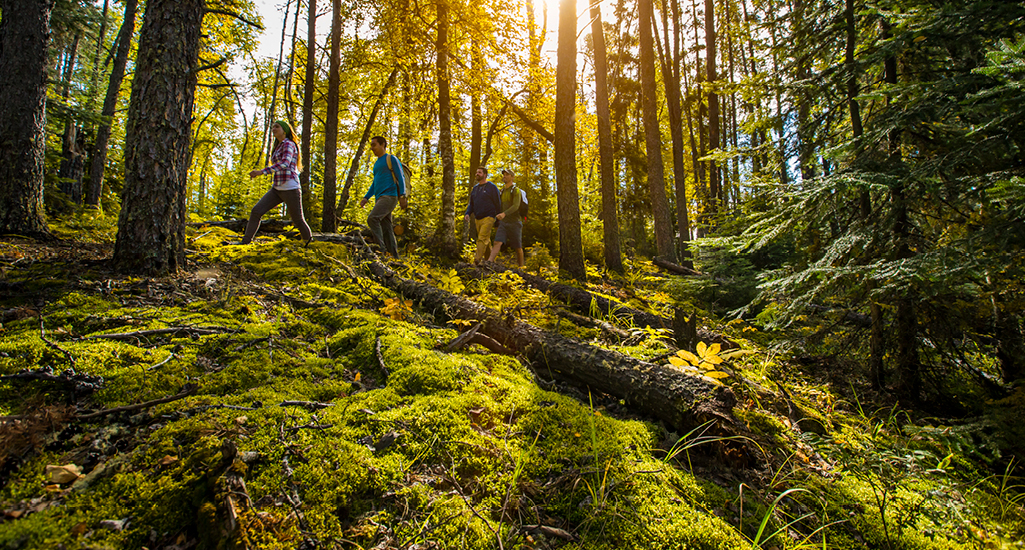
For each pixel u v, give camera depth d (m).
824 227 4.30
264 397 2.11
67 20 10.40
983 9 3.00
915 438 2.84
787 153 4.90
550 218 14.00
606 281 7.89
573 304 5.48
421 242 9.28
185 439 1.73
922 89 3.41
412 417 2.12
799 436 2.70
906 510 2.08
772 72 5.11
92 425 1.74
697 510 1.86
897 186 3.52
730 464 2.22
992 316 3.40
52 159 7.05
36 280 3.01
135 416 1.83
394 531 1.54
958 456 2.61
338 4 8.08
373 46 11.99
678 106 12.86
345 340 3.01
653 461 2.14
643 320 4.61
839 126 4.75
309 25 9.68
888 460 2.53
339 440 1.88
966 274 2.74
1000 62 2.37
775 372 3.94
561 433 2.25
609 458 2.09
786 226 4.26
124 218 3.46
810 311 4.16
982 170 3.15
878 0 3.90
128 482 1.50
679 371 2.76
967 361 3.56
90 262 3.49
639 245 19.45
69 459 1.57
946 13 3.14
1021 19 2.99
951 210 3.62
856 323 4.19
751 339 5.26
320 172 16.39
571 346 3.11
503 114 12.59
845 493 2.15
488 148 14.30
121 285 3.15
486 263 6.83
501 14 9.36
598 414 2.52
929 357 3.64
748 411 2.79
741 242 4.63
